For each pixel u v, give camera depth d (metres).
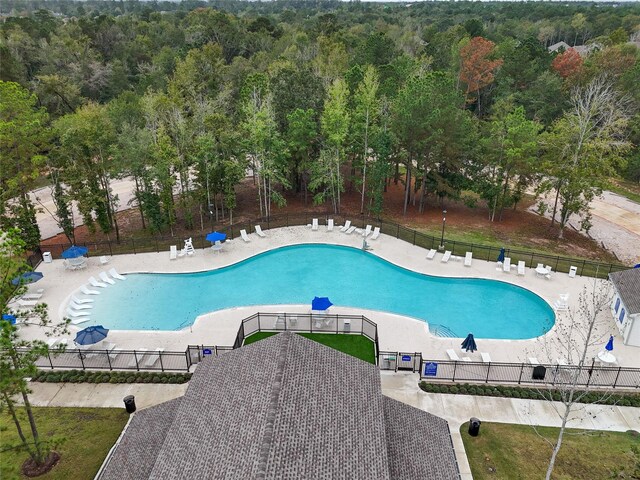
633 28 123.69
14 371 15.34
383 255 41.16
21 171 41.31
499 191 48.44
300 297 35.44
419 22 160.38
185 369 26.41
